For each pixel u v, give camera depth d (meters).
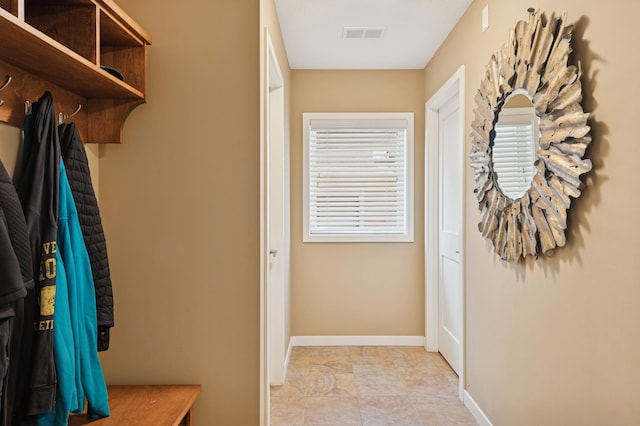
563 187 1.57
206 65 1.99
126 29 1.73
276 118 3.04
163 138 1.99
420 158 3.88
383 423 2.51
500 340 2.21
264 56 2.11
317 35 3.11
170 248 2.00
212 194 2.01
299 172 3.87
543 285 1.78
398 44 3.28
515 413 2.04
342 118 3.86
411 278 3.89
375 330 3.91
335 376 3.21
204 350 2.01
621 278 1.32
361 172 3.89
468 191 2.66
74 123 1.69
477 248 2.52
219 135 2.00
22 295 1.12
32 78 1.52
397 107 3.88
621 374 1.33
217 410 2.00
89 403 1.59
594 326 1.45
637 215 1.25
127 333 2.01
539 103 1.70
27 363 1.32
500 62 2.09
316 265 3.90
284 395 2.89
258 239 2.00
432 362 3.50
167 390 1.94
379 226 3.90
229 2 1.99
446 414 2.62
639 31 1.23
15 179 1.49
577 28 1.53
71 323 1.46
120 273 2.01
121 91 1.77
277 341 3.07
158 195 2.00
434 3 2.63
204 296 2.01
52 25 1.49
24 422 1.33
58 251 1.42
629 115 1.28
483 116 2.30
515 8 2.02
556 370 1.69
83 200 1.59
